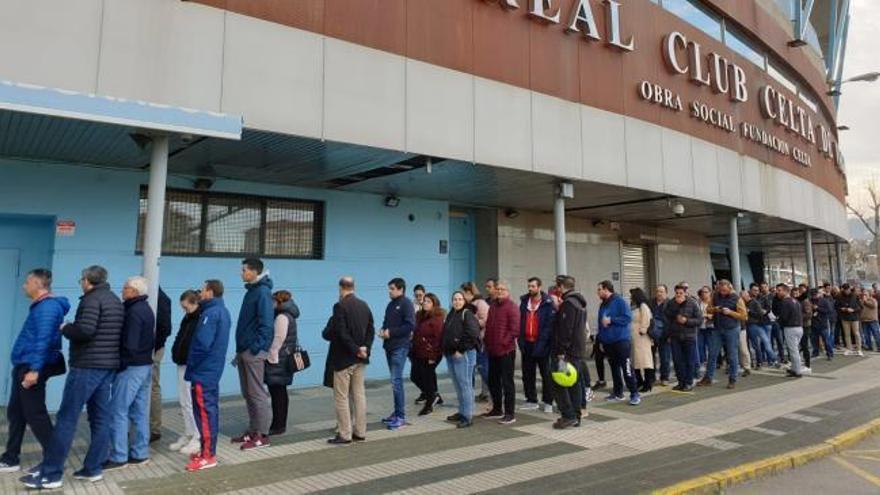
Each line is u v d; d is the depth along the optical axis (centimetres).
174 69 672
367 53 821
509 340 754
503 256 1346
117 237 846
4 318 799
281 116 736
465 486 503
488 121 948
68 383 499
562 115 1061
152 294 635
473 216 1383
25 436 650
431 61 890
